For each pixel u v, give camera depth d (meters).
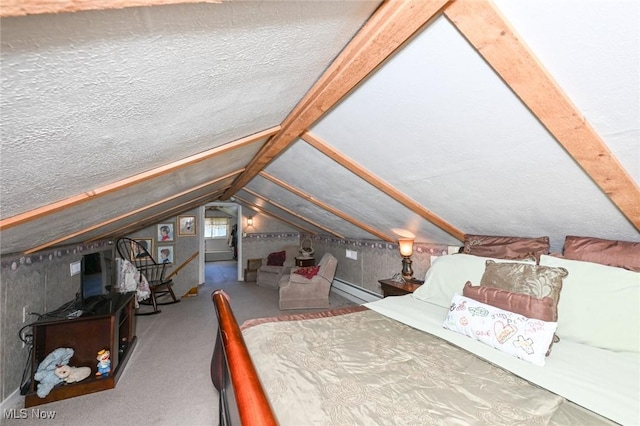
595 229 1.89
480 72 1.18
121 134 1.05
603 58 0.94
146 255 5.18
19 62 0.52
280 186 3.84
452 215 2.59
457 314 1.88
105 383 2.49
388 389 1.26
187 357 3.11
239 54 0.87
